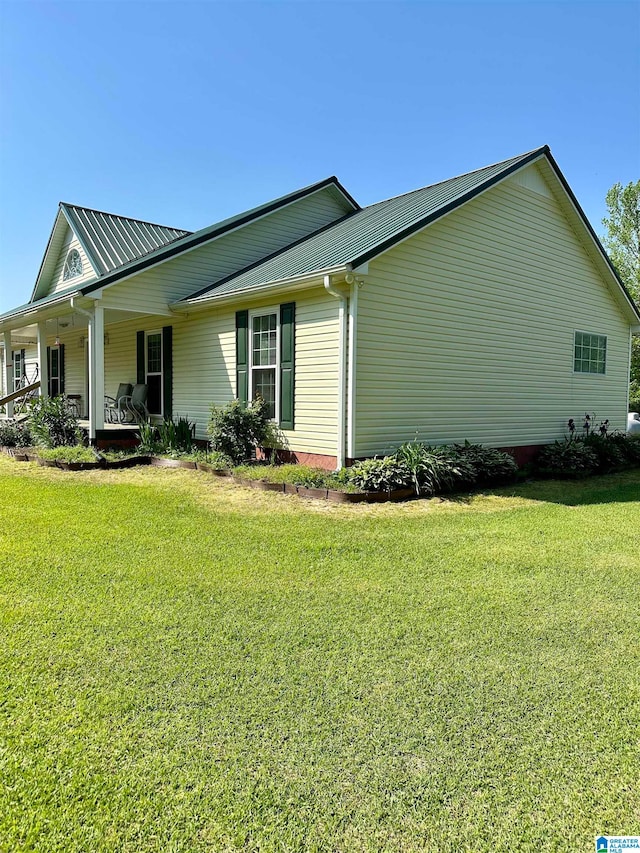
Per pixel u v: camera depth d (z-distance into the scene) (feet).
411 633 10.27
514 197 32.17
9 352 47.88
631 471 35.32
